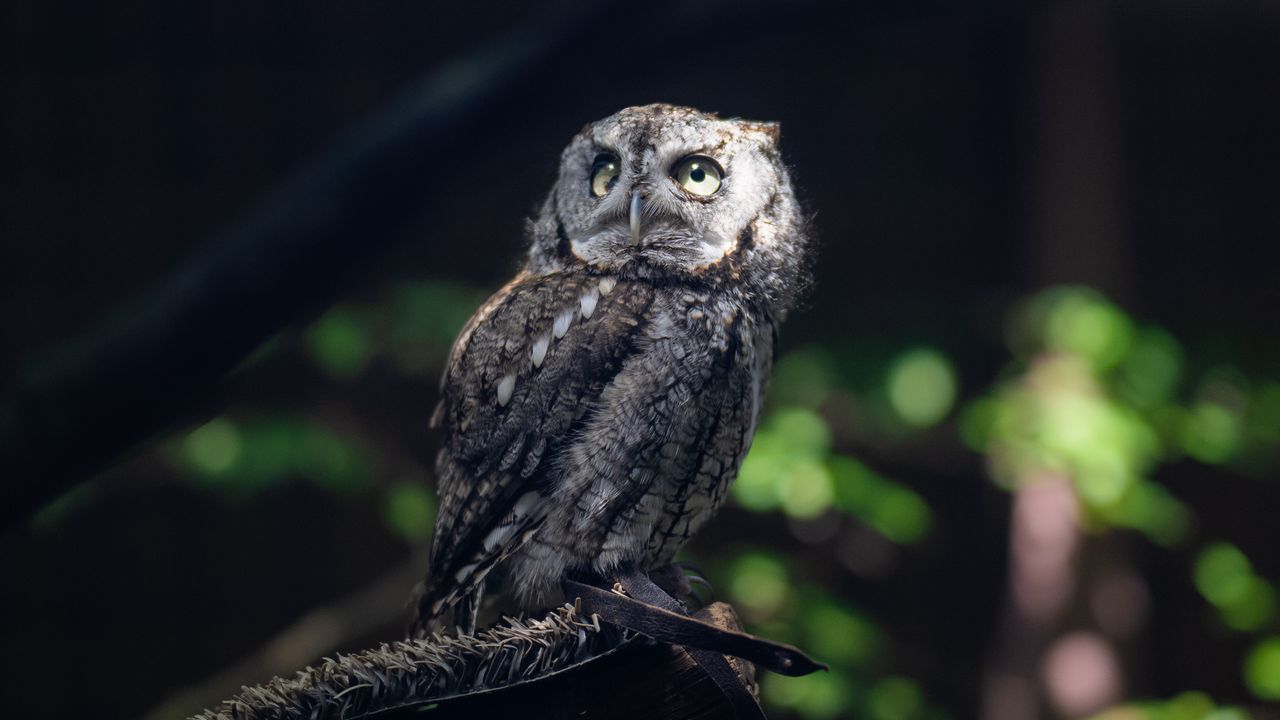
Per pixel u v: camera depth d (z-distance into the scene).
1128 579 10.72
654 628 3.15
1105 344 9.13
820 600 8.92
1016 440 8.95
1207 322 12.68
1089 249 11.53
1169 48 13.00
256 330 4.74
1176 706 9.23
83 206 12.05
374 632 11.23
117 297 12.02
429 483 9.62
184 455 8.80
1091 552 10.55
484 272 11.42
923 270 12.69
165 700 11.62
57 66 12.06
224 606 11.77
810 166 12.60
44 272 11.97
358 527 11.92
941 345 11.54
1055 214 11.66
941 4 7.91
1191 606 12.38
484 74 5.38
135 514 11.69
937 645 12.16
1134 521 8.94
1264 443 9.84
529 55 5.51
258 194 12.28
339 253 4.85
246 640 11.77
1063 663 10.45
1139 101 13.03
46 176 12.02
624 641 3.21
